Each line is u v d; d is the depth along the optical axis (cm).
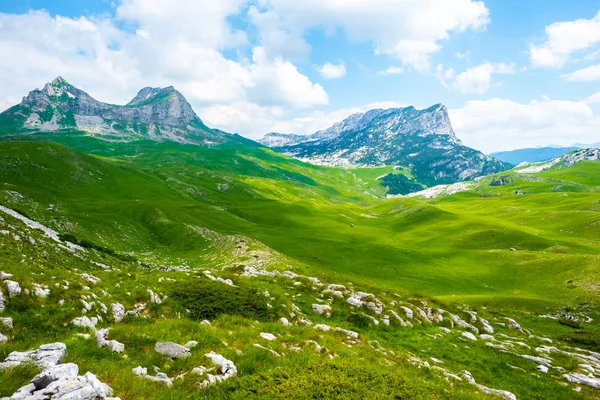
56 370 1128
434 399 1536
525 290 7706
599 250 10731
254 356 1659
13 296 1803
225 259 7362
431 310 4291
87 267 4272
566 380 2698
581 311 6003
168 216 10500
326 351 2011
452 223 15225
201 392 1290
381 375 1534
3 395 1019
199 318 2439
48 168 15375
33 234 4219
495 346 3288
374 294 4425
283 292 3791
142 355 1516
